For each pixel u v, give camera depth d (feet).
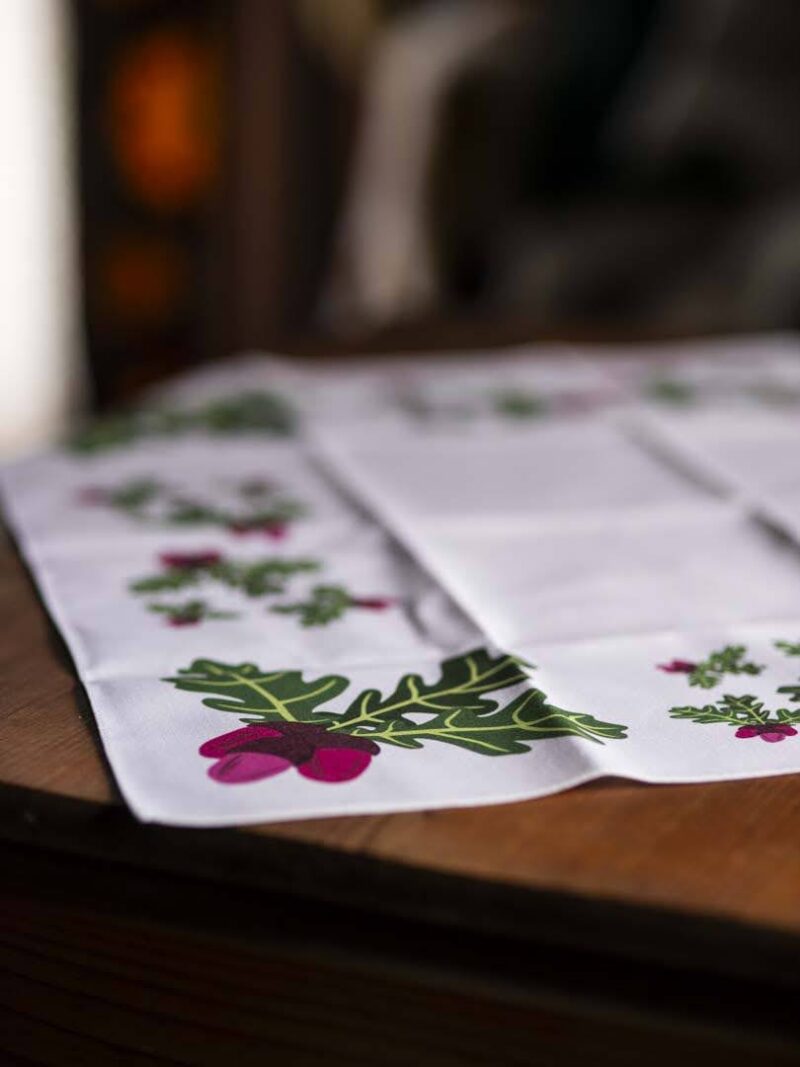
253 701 2.50
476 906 2.11
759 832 2.19
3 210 12.10
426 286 10.58
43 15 11.40
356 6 10.41
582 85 10.53
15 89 11.73
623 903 2.07
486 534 3.21
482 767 2.31
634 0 10.39
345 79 10.62
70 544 3.18
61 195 11.89
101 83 10.03
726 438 3.85
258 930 2.20
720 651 2.68
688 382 4.51
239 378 4.62
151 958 2.25
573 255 10.08
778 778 2.30
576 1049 2.12
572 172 10.72
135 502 3.43
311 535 3.24
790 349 5.05
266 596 2.92
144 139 10.15
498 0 10.48
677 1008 2.09
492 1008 2.14
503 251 10.54
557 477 3.58
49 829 2.26
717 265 9.86
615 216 10.25
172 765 2.31
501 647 2.68
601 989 2.11
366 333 5.56
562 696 2.52
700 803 2.24
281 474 3.64
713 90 10.27
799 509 3.31
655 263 10.01
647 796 2.26
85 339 10.64
